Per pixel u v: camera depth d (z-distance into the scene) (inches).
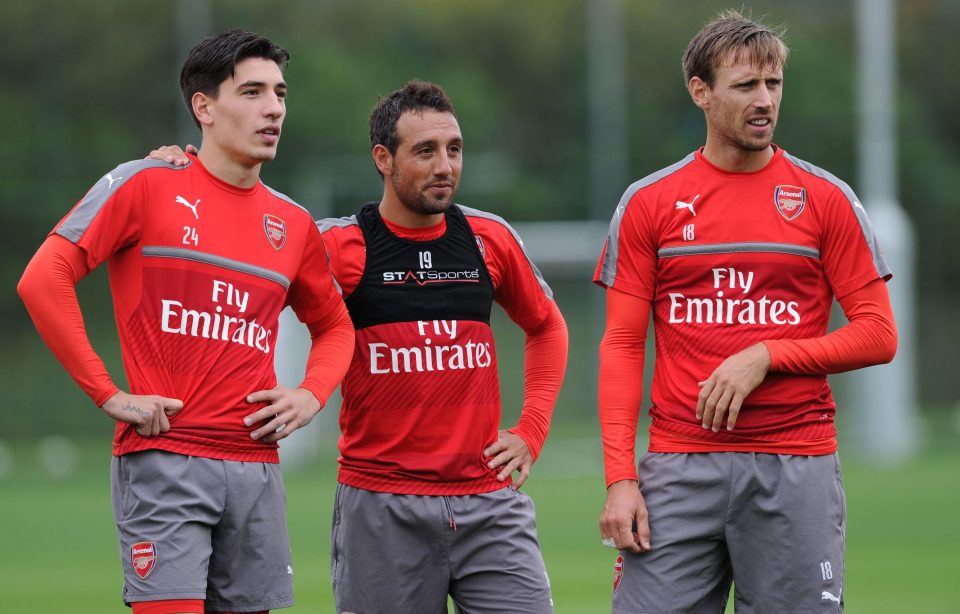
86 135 5305.1
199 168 759.7
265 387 760.3
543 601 807.1
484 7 6235.2
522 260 845.2
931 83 6402.6
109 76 5418.3
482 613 806.5
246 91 749.9
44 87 5393.7
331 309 796.0
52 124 5285.4
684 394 771.4
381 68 5846.5
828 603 756.0
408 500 800.3
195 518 729.6
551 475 3029.0
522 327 871.1
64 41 5413.4
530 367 868.0
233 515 744.3
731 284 765.3
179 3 5511.8
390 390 802.8
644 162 5546.3
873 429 3233.3
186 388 736.3
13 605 1320.1
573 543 1812.3
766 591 760.3
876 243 772.0
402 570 805.2
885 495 2299.5
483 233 830.5
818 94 5792.3
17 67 5388.8
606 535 776.3
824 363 754.2
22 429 4308.6
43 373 4473.4
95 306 4569.4
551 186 5654.5
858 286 767.1
